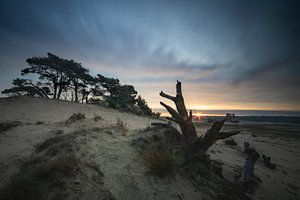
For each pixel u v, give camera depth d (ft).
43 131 25.93
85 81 112.27
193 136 18.76
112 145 17.62
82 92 120.16
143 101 102.37
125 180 12.35
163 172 14.15
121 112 75.97
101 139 18.98
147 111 96.63
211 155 32.01
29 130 26.48
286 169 35.91
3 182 10.82
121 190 11.30
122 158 15.20
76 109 66.49
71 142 16.17
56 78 104.12
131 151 16.84
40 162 12.50
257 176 25.50
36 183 9.77
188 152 17.83
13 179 10.37
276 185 23.98
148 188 12.32
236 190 15.70
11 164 13.44
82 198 9.61
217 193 14.82
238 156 38.55
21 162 13.69
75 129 28.02
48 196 9.15
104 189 10.83
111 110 76.89
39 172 10.58
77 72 103.81
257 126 160.35
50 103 73.72
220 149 41.73
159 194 12.12
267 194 19.65
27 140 20.94
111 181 11.81
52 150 14.55
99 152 15.42
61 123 32.76
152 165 14.37
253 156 18.84
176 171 15.37
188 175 15.75
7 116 44.50
